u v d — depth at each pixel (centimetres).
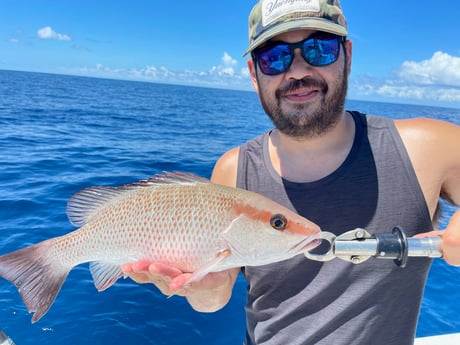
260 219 51
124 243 55
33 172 243
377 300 51
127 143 389
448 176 53
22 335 97
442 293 124
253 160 60
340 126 56
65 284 121
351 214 53
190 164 312
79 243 58
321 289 53
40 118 530
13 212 172
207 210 52
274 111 55
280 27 51
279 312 56
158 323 105
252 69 63
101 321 104
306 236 50
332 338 52
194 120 694
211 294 56
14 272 58
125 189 57
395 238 40
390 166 53
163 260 52
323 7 52
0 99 771
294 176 56
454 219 40
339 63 53
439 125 54
